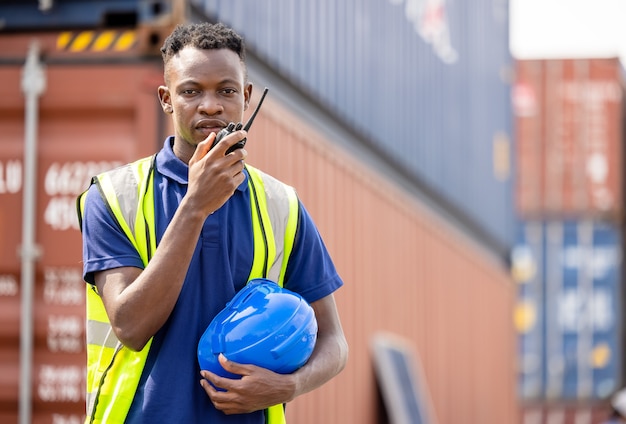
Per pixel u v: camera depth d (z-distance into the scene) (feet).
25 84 21.83
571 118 81.76
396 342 37.91
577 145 81.61
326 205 31.12
